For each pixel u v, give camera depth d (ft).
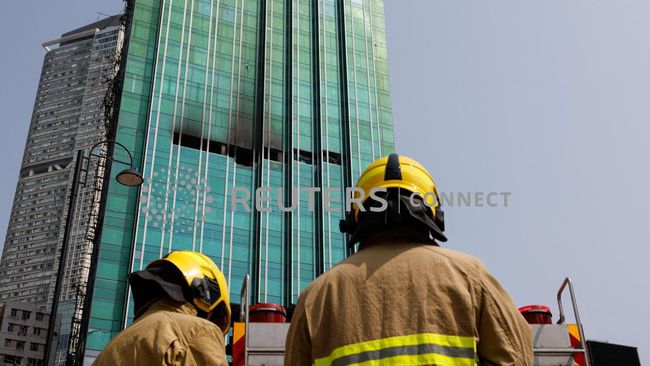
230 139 273.95
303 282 252.83
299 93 296.30
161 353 11.73
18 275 618.44
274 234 259.39
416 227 9.89
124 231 235.61
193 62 282.15
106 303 221.25
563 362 21.95
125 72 267.59
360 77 310.86
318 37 313.32
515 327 8.66
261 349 20.68
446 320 8.38
